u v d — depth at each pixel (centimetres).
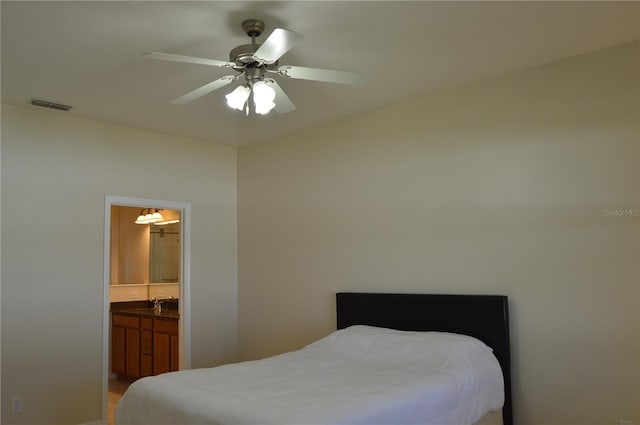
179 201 489
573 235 316
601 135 310
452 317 355
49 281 397
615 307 299
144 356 560
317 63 324
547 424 320
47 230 399
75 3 242
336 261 443
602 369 302
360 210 429
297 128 472
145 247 671
